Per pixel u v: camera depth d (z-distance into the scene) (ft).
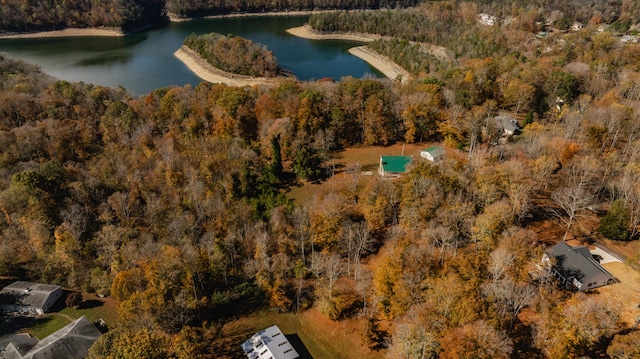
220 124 511.81
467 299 253.65
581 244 344.49
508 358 239.91
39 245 368.89
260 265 347.77
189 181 428.56
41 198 381.19
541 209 379.55
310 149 486.79
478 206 352.90
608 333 257.96
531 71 611.47
